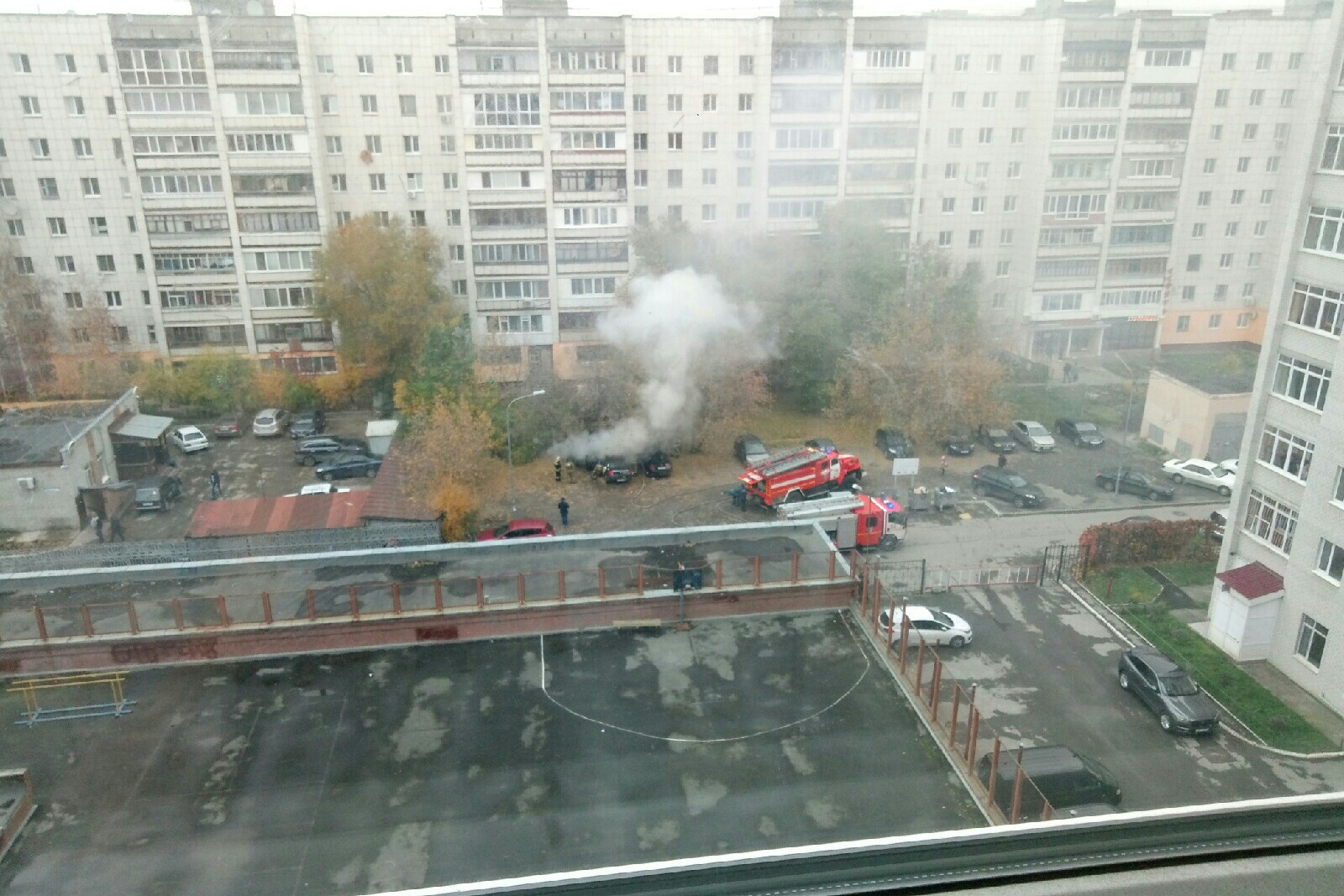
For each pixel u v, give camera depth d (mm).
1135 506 31562
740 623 14758
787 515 28328
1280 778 17031
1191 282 41469
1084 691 19922
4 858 10188
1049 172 38719
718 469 34688
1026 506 31484
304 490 31766
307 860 10109
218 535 26312
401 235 38844
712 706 12664
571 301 41312
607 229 40250
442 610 14266
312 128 37938
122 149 37812
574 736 12133
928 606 24172
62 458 29719
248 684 13266
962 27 37406
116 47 35781
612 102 38344
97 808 10898
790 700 12852
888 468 34844
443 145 39812
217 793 11148
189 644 13773
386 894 2781
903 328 36312
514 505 31609
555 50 37594
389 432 35281
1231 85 37875
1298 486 20141
